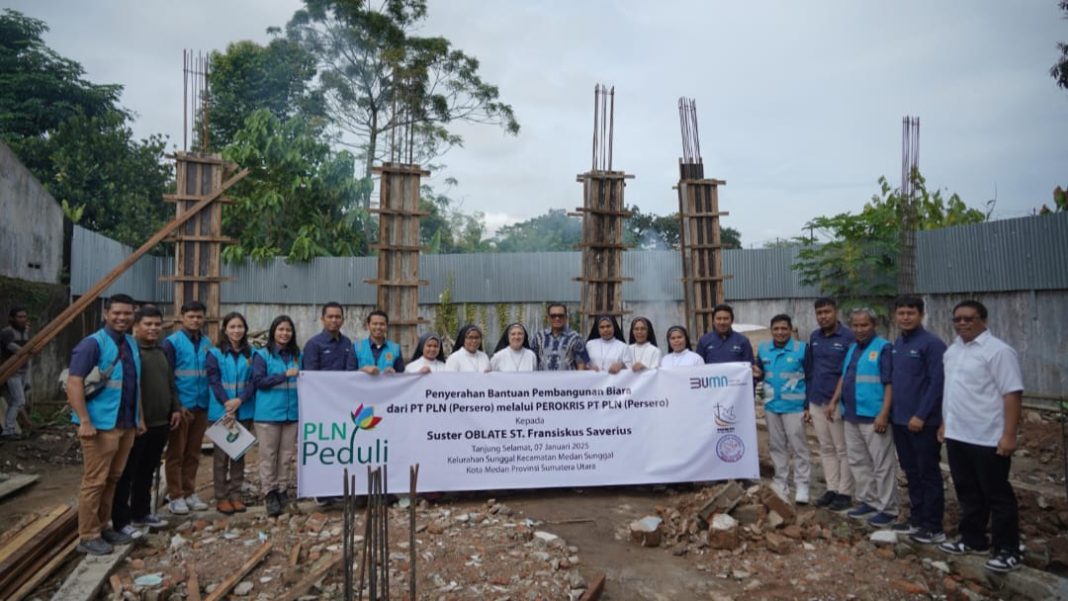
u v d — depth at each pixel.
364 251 20.41
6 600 4.30
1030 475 7.51
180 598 4.32
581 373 6.66
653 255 16.19
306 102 25.80
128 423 4.99
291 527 5.48
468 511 6.04
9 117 27.77
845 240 14.23
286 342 6.20
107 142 26.38
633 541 5.40
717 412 6.81
